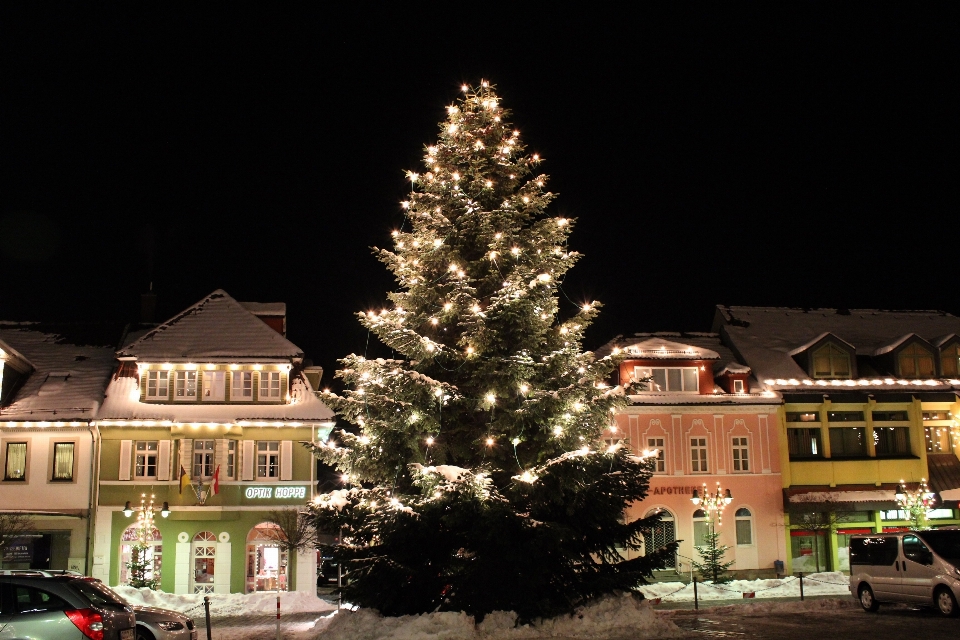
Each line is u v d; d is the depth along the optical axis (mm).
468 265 21844
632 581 19562
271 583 34844
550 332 21719
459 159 22844
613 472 19594
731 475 38219
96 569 33969
